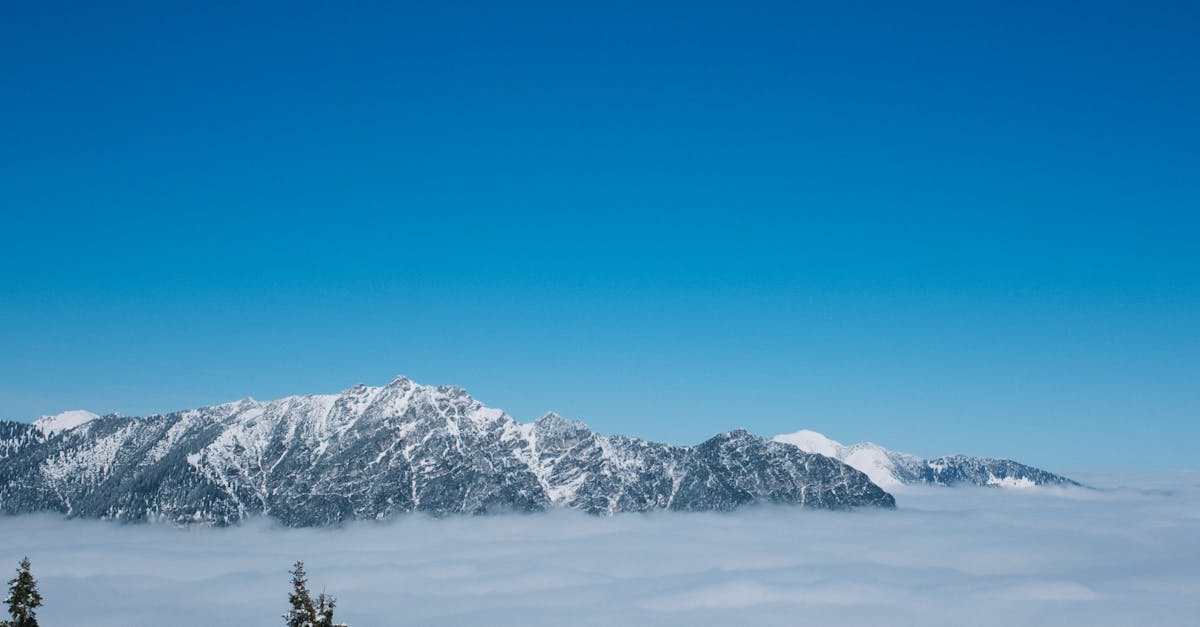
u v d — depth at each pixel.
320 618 158.62
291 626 159.12
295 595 160.38
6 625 158.88
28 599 161.50
